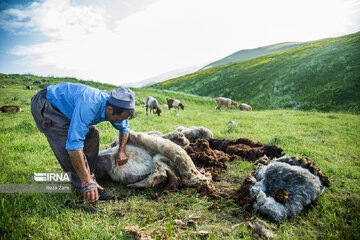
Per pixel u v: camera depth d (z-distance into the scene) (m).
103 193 3.40
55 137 3.03
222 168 4.58
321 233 2.68
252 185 3.36
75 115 2.77
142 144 4.03
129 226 2.79
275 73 33.78
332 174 4.34
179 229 2.76
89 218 2.93
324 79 24.25
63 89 3.03
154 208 3.22
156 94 27.23
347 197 3.42
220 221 2.96
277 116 13.92
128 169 3.79
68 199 3.34
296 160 3.40
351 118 12.12
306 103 20.66
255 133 8.26
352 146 6.41
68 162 3.18
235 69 46.72
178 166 3.80
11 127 8.25
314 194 3.17
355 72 22.30
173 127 9.17
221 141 5.95
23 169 4.35
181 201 3.40
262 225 2.69
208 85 42.78
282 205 2.99
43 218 2.94
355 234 2.54
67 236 2.60
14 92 20.97
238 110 22.39
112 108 2.91
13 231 2.61
